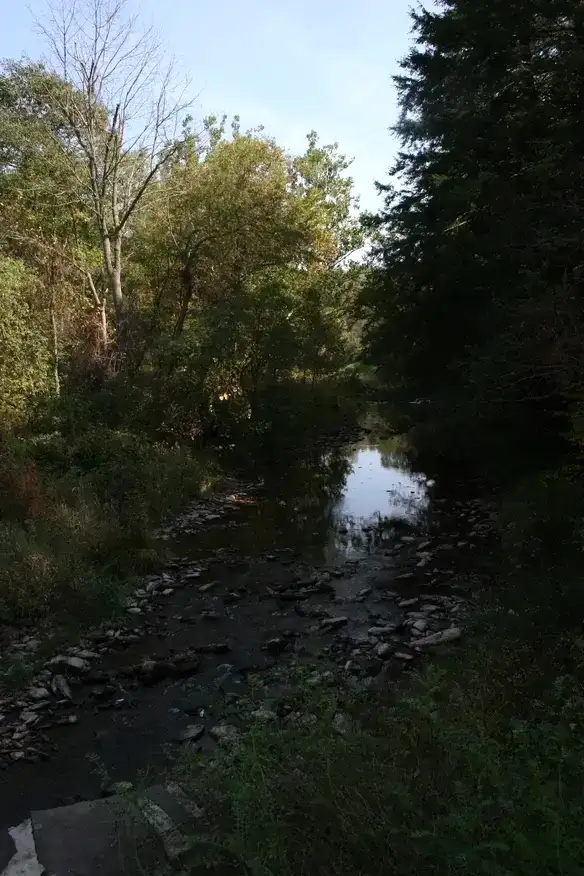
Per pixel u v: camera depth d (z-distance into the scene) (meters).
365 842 2.56
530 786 2.44
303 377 24.58
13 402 13.49
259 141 21.58
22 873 3.49
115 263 18.94
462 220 12.30
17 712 5.86
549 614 5.43
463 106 12.12
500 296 9.79
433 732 3.23
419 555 10.06
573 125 8.65
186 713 5.78
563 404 8.85
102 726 5.61
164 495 12.79
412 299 15.16
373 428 24.75
